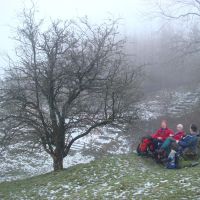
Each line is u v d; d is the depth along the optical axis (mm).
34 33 18391
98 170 14891
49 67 17984
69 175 15164
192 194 10766
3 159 28453
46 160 29281
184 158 15219
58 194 13297
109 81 18328
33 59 18297
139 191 11789
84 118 18641
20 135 18484
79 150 31469
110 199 11508
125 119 18656
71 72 18156
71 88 18344
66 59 18281
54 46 18047
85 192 12672
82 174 14852
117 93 18422
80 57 18359
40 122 19188
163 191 11375
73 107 18469
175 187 11594
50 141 18688
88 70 18234
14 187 15977
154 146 15844
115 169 14742
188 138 15336
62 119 18312
